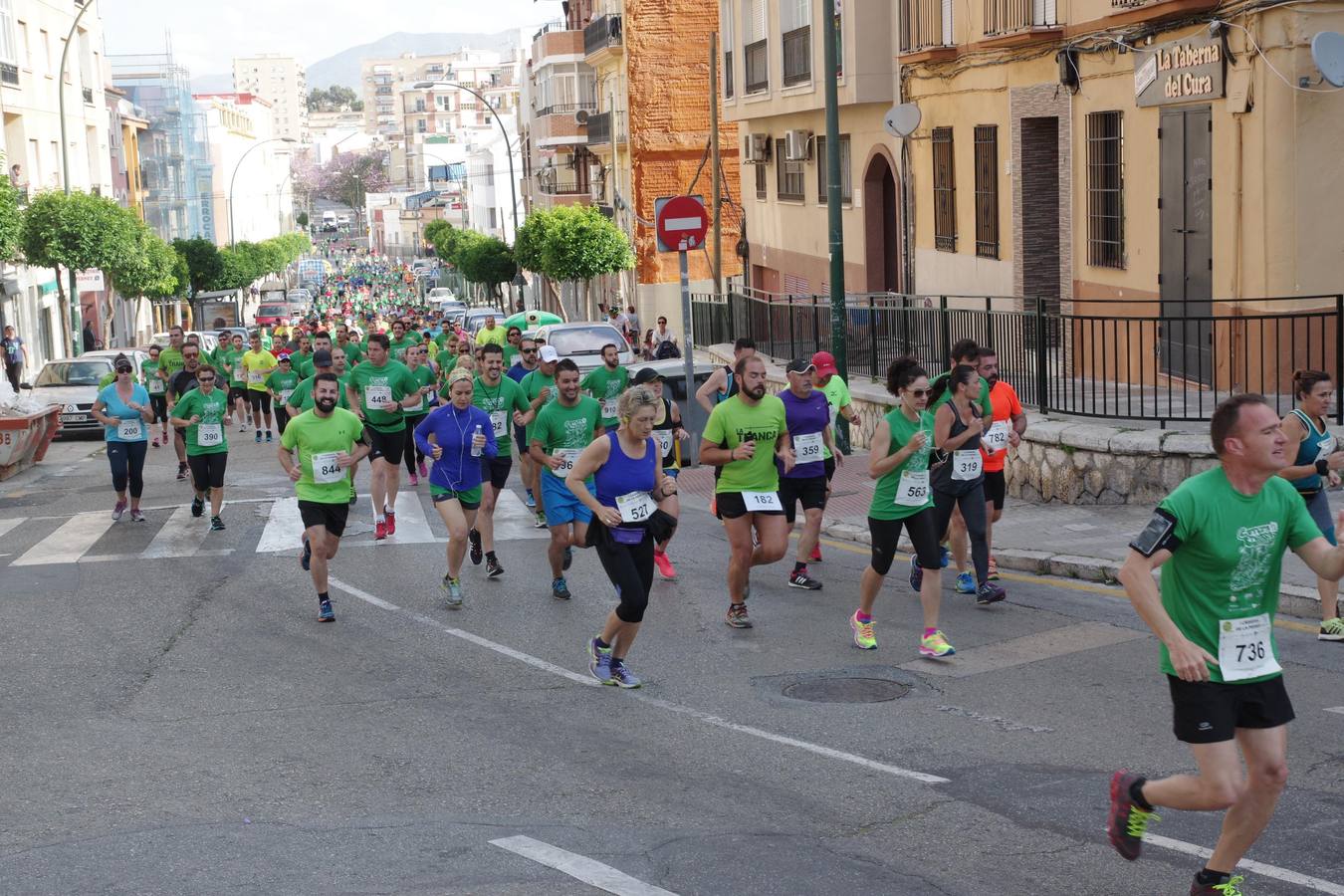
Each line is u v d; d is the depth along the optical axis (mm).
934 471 10758
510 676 9570
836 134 18766
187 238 85812
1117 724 7914
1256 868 5680
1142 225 17328
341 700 9062
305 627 11234
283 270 112875
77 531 16406
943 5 23469
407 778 7367
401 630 11047
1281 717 5125
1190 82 15664
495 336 28781
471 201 129625
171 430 28469
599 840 6273
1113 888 5574
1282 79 14234
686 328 18344
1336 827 6117
